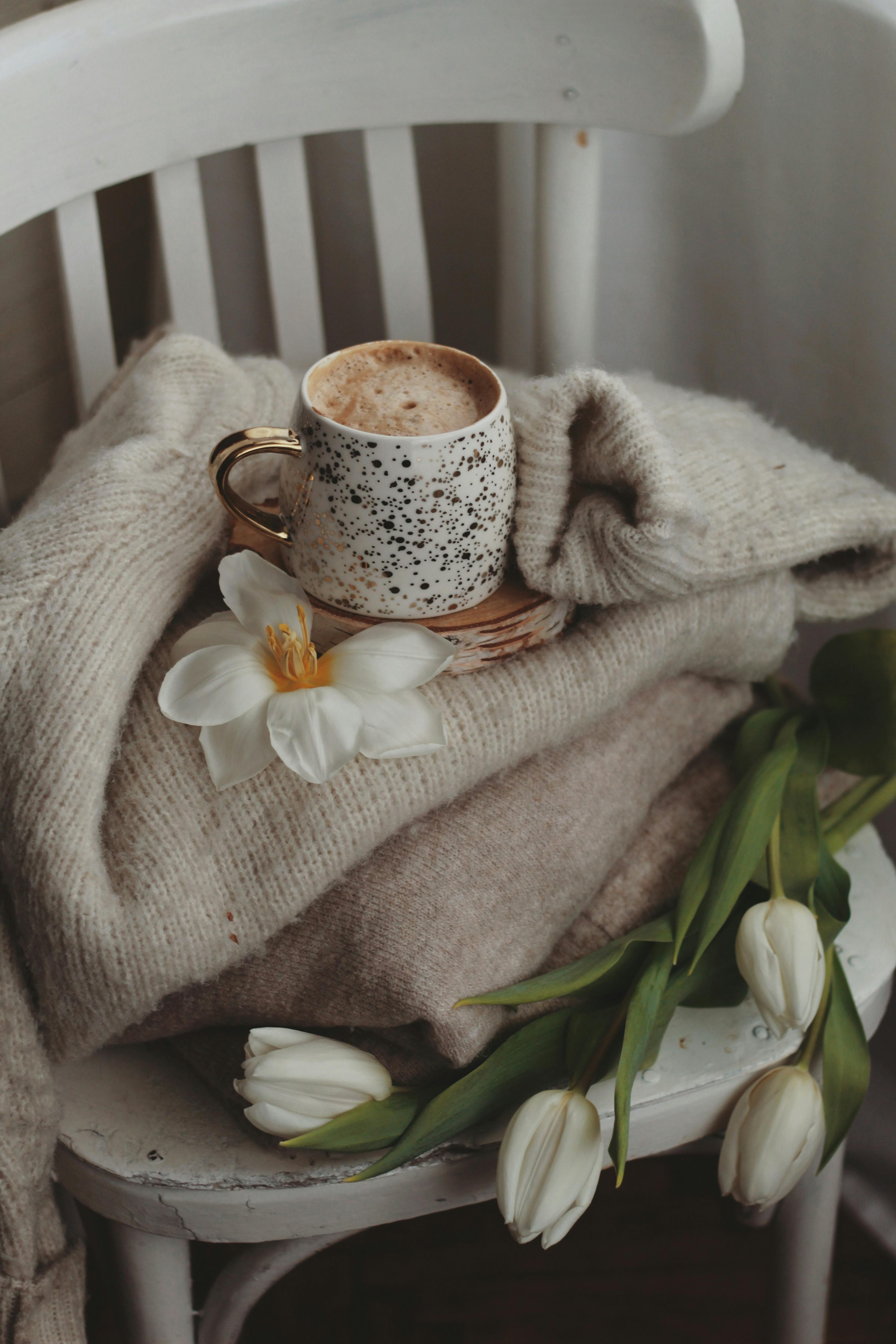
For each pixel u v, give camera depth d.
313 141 1.51
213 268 1.54
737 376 1.48
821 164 1.35
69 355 1.37
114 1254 1.17
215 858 1.08
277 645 1.08
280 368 1.25
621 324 1.52
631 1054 1.08
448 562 1.08
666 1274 1.52
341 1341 1.48
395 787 1.09
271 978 1.12
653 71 1.28
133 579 1.09
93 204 1.29
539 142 1.34
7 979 1.09
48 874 1.06
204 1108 1.14
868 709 1.20
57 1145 1.14
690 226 1.45
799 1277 1.28
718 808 1.21
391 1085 1.12
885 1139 1.52
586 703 1.12
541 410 1.09
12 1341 1.12
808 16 1.32
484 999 1.09
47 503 1.12
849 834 1.21
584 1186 1.08
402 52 1.30
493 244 1.57
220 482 1.10
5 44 1.22
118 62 1.25
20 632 1.07
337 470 1.06
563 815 1.14
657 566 1.09
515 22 1.29
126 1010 1.09
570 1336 1.48
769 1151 1.11
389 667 1.08
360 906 1.11
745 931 1.11
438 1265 1.53
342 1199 1.13
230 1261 1.21
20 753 1.07
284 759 1.06
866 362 1.37
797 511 1.14
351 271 1.60
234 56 1.28
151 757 1.10
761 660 1.20
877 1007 1.20
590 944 1.16
